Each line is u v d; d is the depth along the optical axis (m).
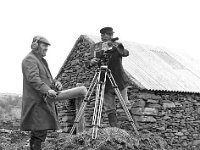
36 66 5.57
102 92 7.19
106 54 7.67
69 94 5.92
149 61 14.52
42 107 5.58
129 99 12.04
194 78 14.69
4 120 18.53
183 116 13.00
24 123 5.56
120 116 11.99
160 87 12.16
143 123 11.62
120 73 7.99
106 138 6.79
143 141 7.39
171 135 12.44
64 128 14.74
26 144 10.13
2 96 33.31
